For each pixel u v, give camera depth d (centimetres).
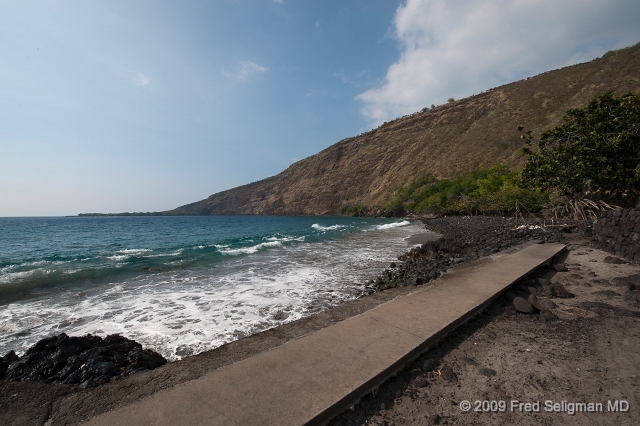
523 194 2903
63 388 246
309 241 1941
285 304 610
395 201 7288
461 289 468
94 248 1772
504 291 477
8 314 556
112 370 285
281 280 835
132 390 237
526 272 570
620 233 750
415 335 306
